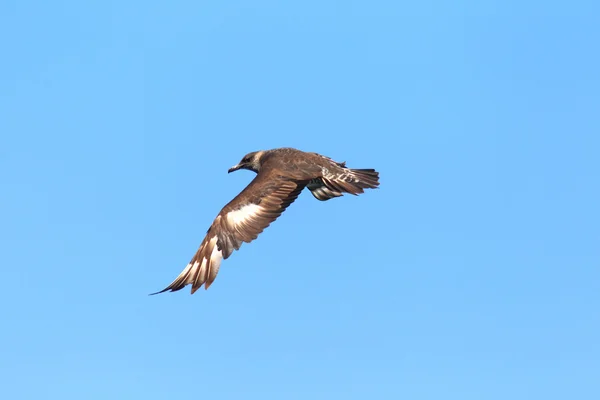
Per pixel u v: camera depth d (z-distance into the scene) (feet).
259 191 55.16
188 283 50.98
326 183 58.80
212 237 51.93
